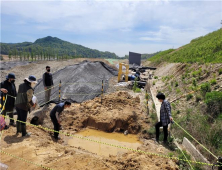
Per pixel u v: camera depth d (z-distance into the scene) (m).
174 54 25.69
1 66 25.45
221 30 22.47
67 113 8.80
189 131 6.59
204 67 10.66
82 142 7.14
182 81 11.15
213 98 7.07
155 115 8.62
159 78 17.59
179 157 5.40
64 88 11.99
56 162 4.78
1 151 5.03
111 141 7.41
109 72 21.33
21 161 4.73
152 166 4.86
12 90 6.86
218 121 6.22
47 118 8.32
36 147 5.48
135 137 7.79
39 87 12.75
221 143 5.58
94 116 8.63
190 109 7.72
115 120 8.35
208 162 4.95
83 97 11.11
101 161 4.98
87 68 17.98
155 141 6.92
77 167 4.60
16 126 6.73
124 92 11.32
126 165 4.90
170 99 10.08
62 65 26.14
